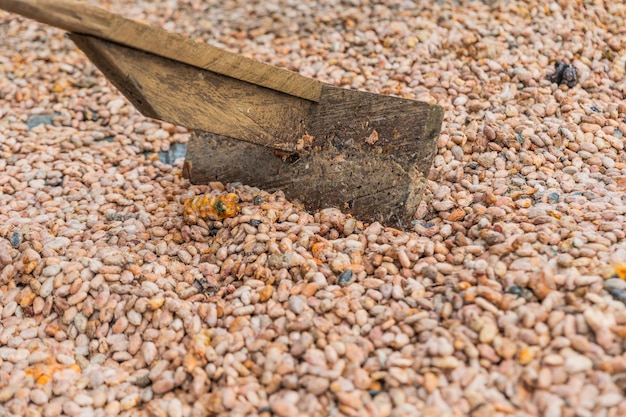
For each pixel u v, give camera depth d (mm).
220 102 1179
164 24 1808
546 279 1071
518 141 1323
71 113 1579
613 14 1604
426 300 1104
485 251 1147
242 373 1072
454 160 1310
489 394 1016
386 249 1179
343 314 1102
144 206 1336
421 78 1476
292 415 1022
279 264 1166
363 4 1717
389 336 1077
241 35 1722
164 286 1168
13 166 1448
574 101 1399
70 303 1155
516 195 1240
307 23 1713
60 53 1726
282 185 1297
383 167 1236
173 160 1484
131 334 1137
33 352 1124
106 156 1473
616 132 1354
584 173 1285
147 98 1127
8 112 1580
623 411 981
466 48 1526
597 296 1054
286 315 1111
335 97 1253
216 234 1257
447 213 1227
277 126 1243
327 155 1268
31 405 1072
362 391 1038
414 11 1654
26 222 1294
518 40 1527
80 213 1327
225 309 1135
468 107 1392
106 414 1065
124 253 1211
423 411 1012
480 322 1053
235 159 1332
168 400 1065
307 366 1056
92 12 1055
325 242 1194
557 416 992
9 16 1838
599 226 1161
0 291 1190
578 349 1024
